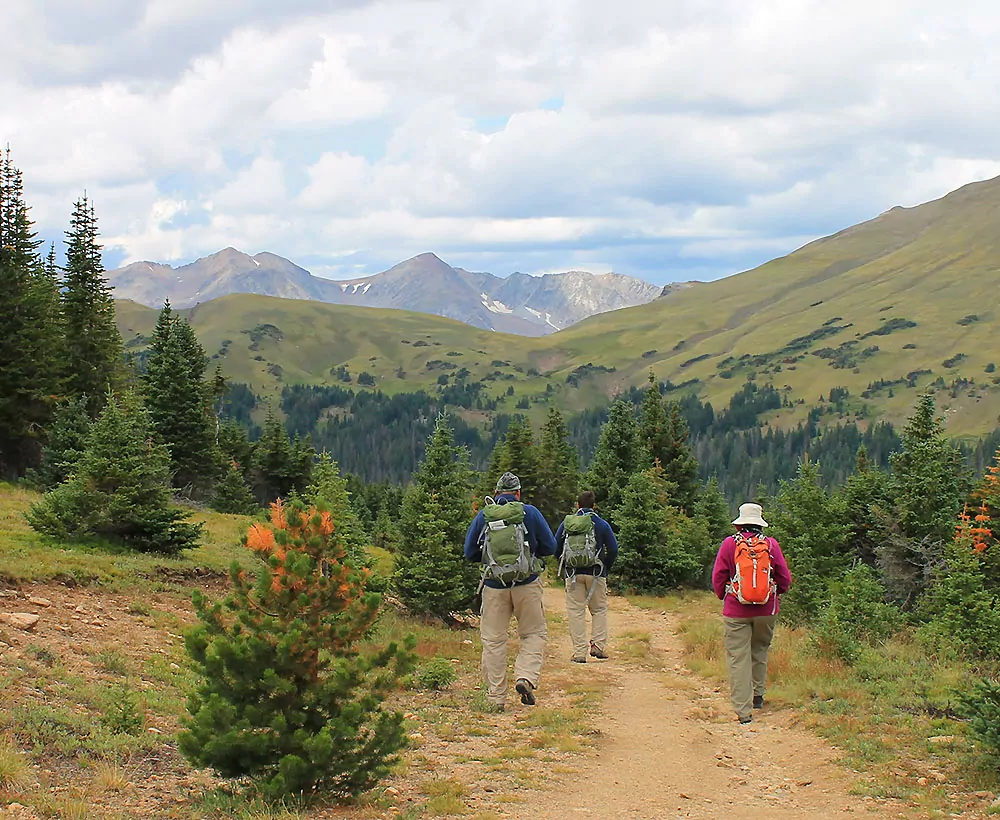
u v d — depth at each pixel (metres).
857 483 26.45
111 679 9.69
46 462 32.19
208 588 16.91
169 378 43.09
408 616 18.75
